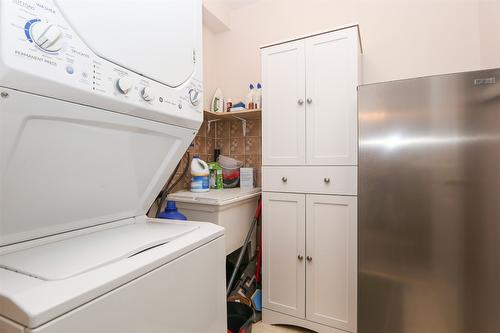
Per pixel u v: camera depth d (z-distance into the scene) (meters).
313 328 1.75
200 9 1.08
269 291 1.90
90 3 0.63
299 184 1.79
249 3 2.50
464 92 1.19
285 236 1.84
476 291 1.18
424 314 1.27
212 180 2.16
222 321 0.97
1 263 0.61
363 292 1.40
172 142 1.04
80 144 0.70
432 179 1.25
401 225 1.31
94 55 0.64
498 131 1.14
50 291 0.48
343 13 2.13
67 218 0.80
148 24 0.81
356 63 1.61
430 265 1.26
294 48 1.80
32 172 0.64
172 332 0.71
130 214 1.08
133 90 0.74
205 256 0.87
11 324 0.44
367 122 1.37
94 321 0.51
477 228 1.17
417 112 1.27
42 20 0.53
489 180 1.15
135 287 0.60
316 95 1.73
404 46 1.94
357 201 1.48
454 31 1.81
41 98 0.56
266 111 1.89
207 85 2.51
